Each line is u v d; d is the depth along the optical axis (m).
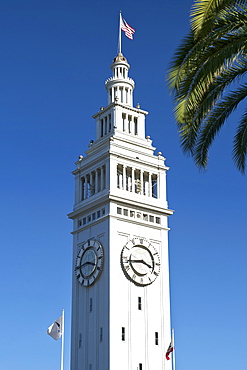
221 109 38.69
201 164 39.47
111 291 89.06
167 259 97.38
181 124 36.91
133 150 100.38
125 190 96.19
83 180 103.38
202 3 33.06
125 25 106.56
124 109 104.31
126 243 93.12
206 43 34.28
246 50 34.47
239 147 39.25
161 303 94.06
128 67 110.81
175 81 34.69
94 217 97.38
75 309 95.12
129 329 89.00
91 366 88.56
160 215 99.44
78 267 96.38
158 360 90.31
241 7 34.16
